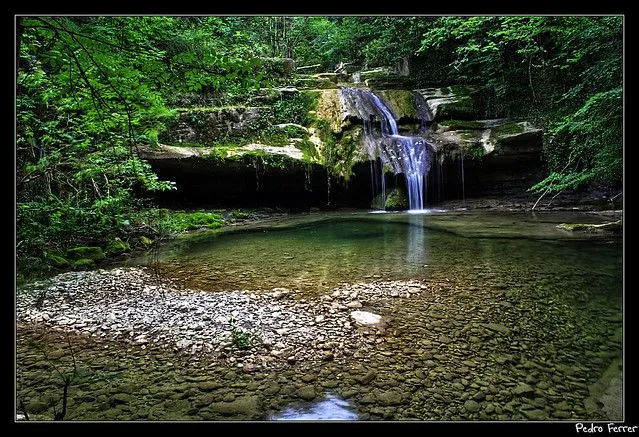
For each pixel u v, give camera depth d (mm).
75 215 7773
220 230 11328
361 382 3117
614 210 12781
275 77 18266
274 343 3801
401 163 15352
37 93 6531
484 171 15930
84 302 5094
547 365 3355
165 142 12867
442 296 5070
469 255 7320
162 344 3848
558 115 13469
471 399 2877
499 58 15820
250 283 5863
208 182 13375
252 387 3080
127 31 2957
